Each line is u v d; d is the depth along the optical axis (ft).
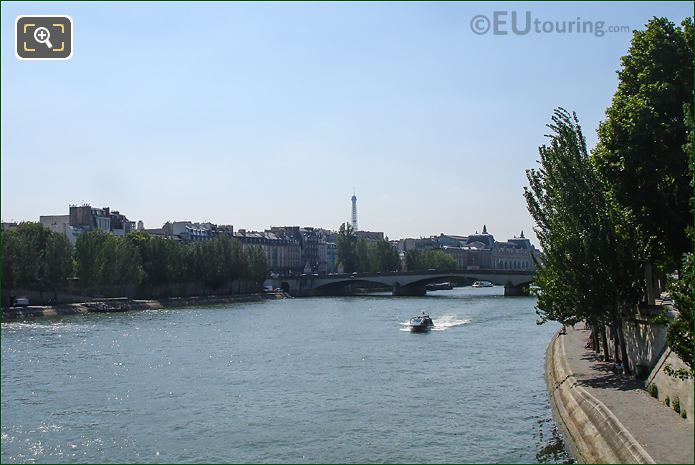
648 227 174.29
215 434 158.71
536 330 372.17
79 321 434.30
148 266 608.19
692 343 116.88
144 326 405.18
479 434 153.48
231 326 408.26
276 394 201.57
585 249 173.58
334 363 259.19
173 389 210.18
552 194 194.18
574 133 182.39
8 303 485.97
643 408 133.08
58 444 151.33
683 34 170.09
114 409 183.52
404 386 209.97
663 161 164.25
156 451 146.20
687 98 164.55
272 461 138.62
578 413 142.92
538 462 132.77
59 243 512.63
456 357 270.87
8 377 229.25
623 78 179.11
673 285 120.78
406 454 140.36
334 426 163.63
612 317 177.58
